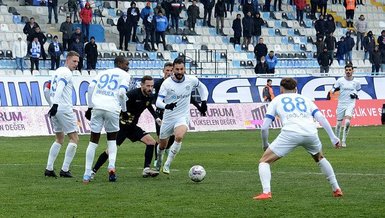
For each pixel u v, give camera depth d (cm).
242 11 9056
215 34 8669
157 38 8219
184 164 3775
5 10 7938
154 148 3356
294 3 9462
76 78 6131
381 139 5528
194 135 5991
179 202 2533
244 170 3497
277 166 3631
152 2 8775
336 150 4603
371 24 9925
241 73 8388
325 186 2905
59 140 3241
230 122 6662
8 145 5000
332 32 8769
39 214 2333
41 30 7956
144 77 3178
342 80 5078
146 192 2761
